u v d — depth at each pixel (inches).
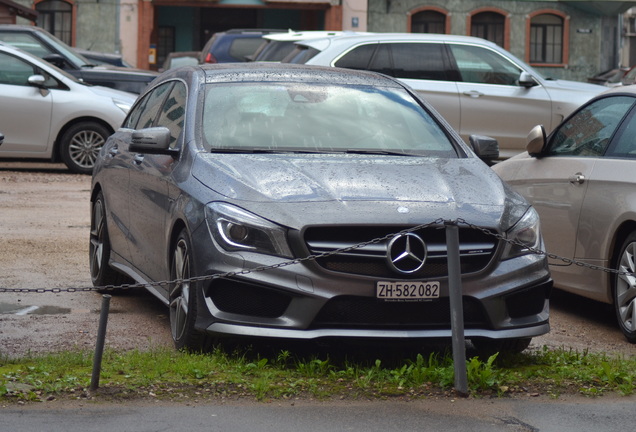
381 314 244.5
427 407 221.3
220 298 248.2
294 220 243.9
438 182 263.7
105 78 818.2
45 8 1689.2
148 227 297.0
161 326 302.5
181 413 213.2
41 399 219.6
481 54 625.6
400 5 1753.2
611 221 309.1
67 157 706.8
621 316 304.8
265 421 209.3
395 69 613.6
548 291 263.1
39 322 301.9
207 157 275.3
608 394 235.9
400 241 243.6
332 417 213.0
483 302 248.4
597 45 1786.4
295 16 1871.3
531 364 263.4
